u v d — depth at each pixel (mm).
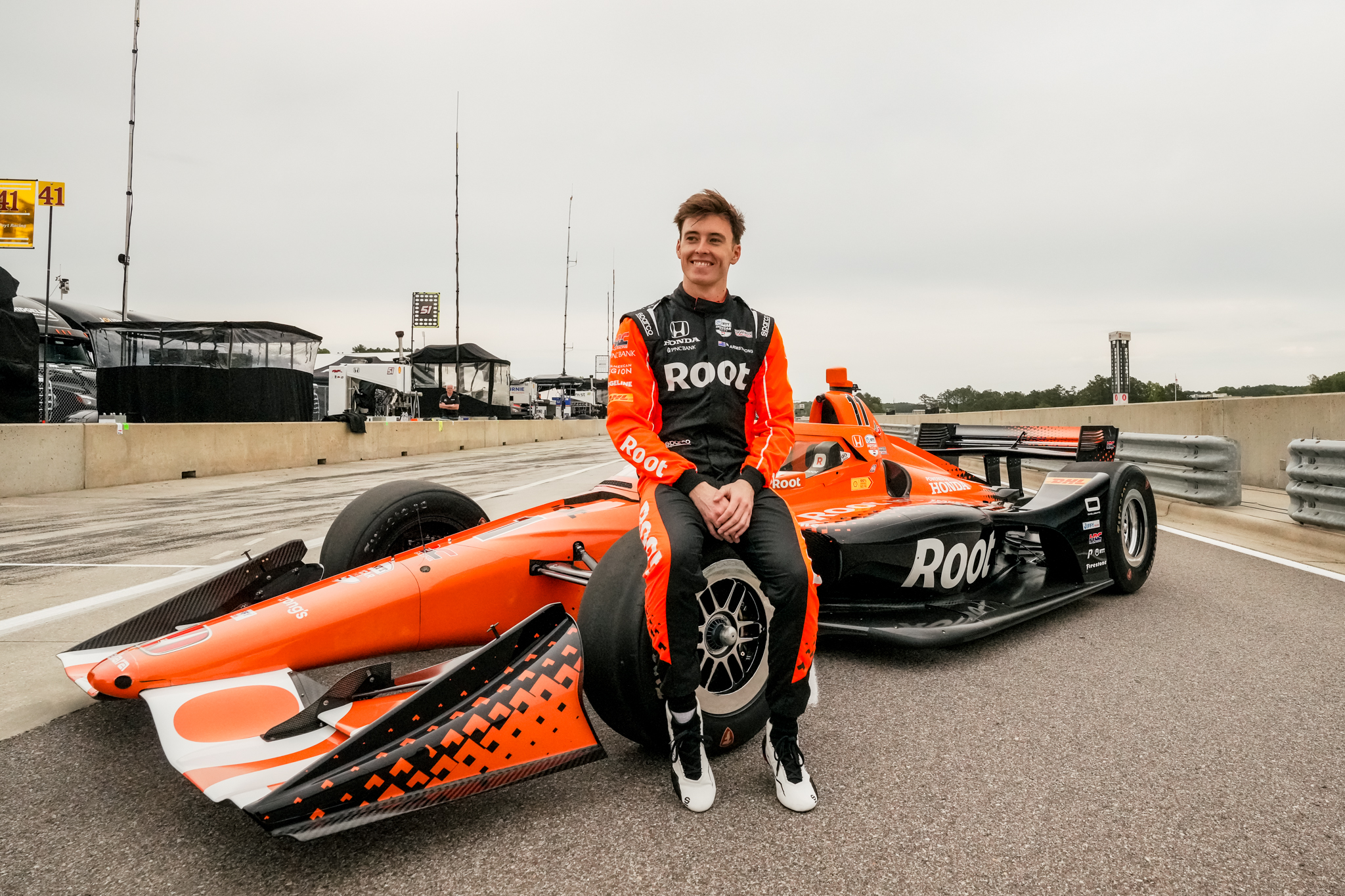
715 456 1936
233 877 1546
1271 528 5777
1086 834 1728
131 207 15156
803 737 2260
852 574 3010
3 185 12023
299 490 9258
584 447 21266
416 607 2211
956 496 4180
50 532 6023
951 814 1814
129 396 13336
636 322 1959
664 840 1700
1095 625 3482
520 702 1756
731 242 2002
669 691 1816
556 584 2529
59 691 2582
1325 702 2521
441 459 15461
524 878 1550
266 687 1830
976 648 3143
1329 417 7191
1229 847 1676
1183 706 2492
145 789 1904
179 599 2289
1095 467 4012
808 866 1600
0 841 1669
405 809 1555
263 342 15836
